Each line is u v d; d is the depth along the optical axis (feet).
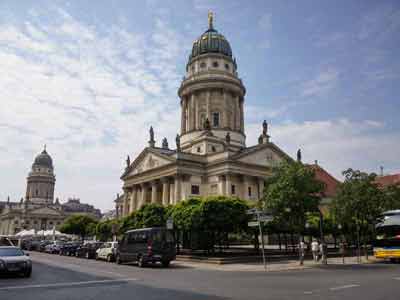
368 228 153.07
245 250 175.22
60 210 596.29
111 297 55.01
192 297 54.08
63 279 79.10
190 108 293.43
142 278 80.33
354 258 153.89
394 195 170.71
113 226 214.90
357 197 145.28
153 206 172.96
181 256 137.49
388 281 71.72
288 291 59.47
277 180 126.21
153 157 262.47
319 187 124.06
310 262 128.06
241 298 52.90
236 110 294.46
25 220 557.74
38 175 621.31
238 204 140.05
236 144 279.69
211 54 301.84
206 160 245.86
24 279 79.61
